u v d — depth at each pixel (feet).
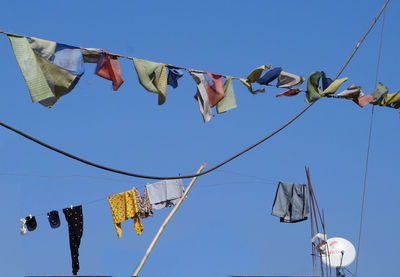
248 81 40.68
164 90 36.60
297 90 42.73
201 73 38.47
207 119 38.91
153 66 35.88
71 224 50.80
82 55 33.14
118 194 52.29
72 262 50.44
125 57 34.91
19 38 31.19
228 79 39.65
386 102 48.49
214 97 39.04
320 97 43.32
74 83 33.17
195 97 38.93
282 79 41.73
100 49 33.94
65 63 32.50
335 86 43.47
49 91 31.42
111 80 34.47
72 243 50.72
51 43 32.09
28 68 31.19
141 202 52.80
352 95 45.88
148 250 53.01
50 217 50.49
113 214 52.08
